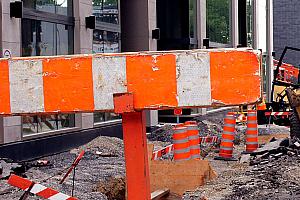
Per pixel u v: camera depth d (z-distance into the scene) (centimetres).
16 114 450
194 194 877
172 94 425
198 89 422
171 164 1005
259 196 818
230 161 1475
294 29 5200
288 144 1433
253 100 415
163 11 2953
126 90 432
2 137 1426
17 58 449
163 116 2827
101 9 2066
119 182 1119
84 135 1844
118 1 2203
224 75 418
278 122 2698
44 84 445
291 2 5191
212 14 3331
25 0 1598
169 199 945
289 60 5188
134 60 431
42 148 1599
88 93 439
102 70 436
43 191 575
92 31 1947
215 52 419
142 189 441
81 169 1262
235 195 843
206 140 1734
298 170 1019
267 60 4547
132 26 2441
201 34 3077
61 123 1739
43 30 1695
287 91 1520
